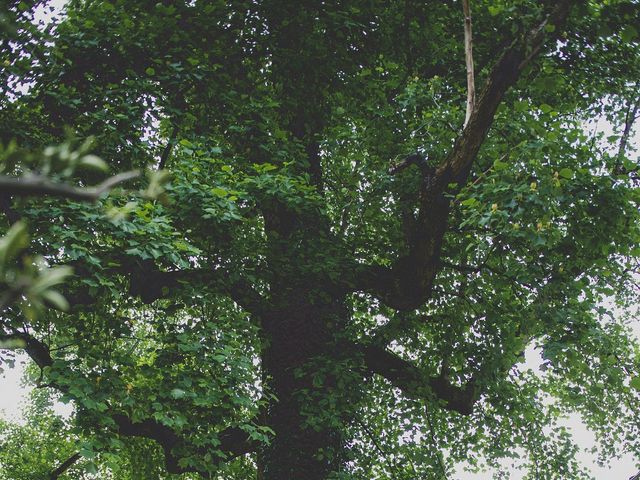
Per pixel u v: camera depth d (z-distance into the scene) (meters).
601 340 12.74
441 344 14.73
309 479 13.23
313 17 14.04
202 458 10.64
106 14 12.73
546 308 12.41
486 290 14.83
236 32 13.76
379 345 14.49
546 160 12.46
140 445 16.33
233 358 10.73
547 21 9.97
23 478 18.27
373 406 16.61
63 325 11.98
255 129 12.72
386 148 14.11
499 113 13.03
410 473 15.61
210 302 11.52
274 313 14.09
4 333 10.78
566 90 15.30
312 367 13.49
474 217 10.67
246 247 12.27
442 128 13.33
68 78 11.98
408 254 13.07
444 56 14.74
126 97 11.91
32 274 0.81
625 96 15.12
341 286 13.27
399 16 14.30
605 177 11.70
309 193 12.54
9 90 11.02
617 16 7.44
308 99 14.19
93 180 10.05
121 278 12.94
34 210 9.46
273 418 13.56
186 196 10.61
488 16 13.97
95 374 9.98
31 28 10.47
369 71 13.70
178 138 12.68
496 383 14.26
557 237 10.55
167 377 10.41
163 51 12.70
